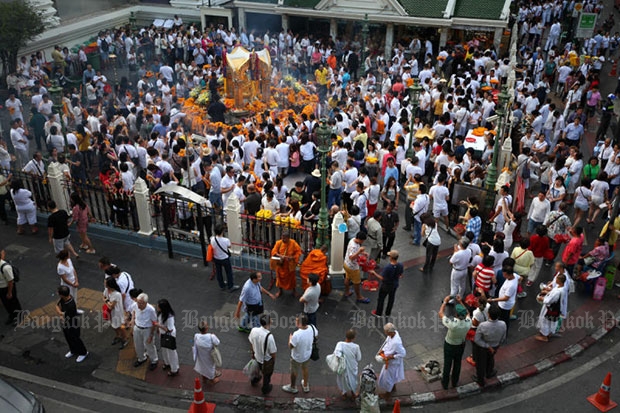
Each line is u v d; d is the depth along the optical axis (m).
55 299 12.74
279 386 10.26
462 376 10.55
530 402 10.09
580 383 10.55
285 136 17.80
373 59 30.16
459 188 15.12
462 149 16.73
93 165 19.08
